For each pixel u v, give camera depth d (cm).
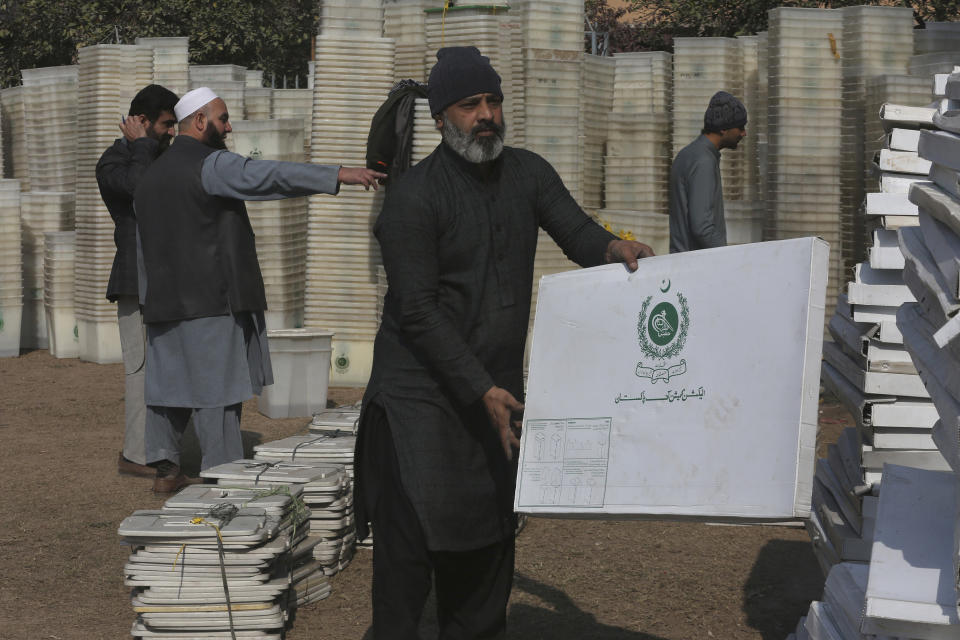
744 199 1012
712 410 278
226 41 2362
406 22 927
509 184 321
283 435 772
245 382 567
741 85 1000
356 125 916
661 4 1986
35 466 704
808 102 910
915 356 279
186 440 773
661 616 446
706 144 668
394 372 320
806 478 261
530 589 478
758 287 278
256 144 985
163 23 2381
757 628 432
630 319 299
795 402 264
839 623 304
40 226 1195
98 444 766
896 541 276
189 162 553
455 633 340
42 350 1198
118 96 1074
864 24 890
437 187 309
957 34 916
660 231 947
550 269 905
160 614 412
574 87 916
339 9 909
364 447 330
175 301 559
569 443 301
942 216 254
